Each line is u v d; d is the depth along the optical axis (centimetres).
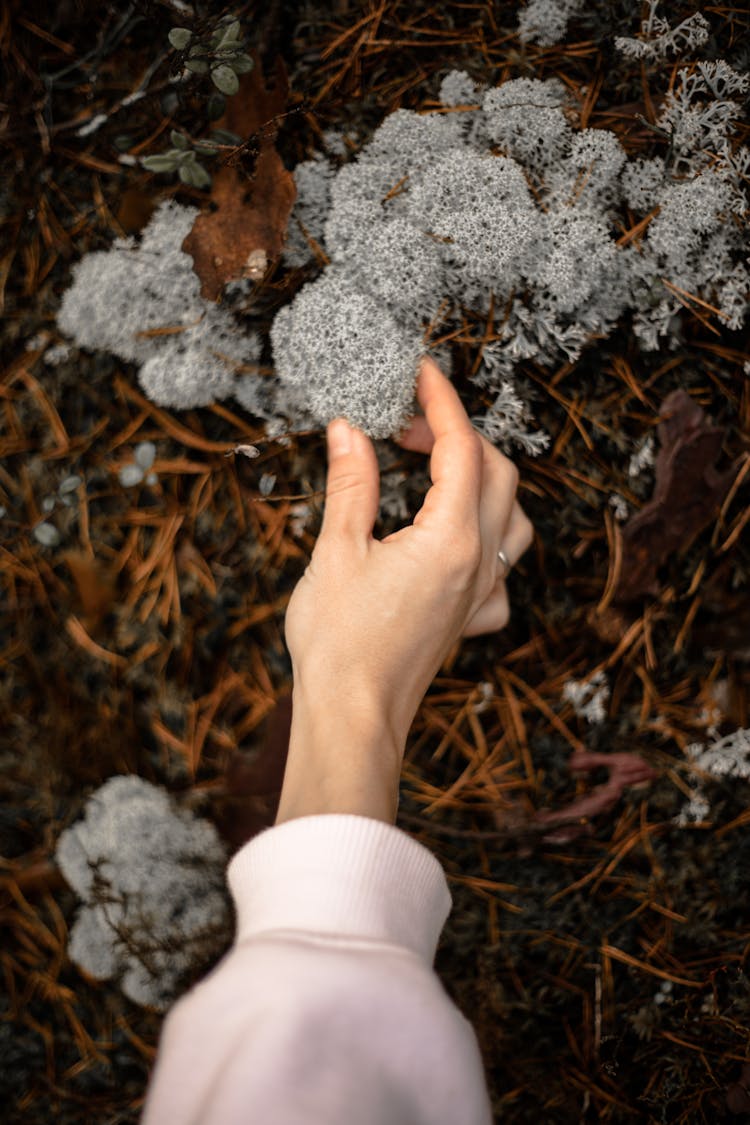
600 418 192
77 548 199
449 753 201
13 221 193
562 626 198
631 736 200
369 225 181
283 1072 72
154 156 175
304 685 134
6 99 189
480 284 181
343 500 148
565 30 186
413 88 189
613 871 201
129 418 195
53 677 201
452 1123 80
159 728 200
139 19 185
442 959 199
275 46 187
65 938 201
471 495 146
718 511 196
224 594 198
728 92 183
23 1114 202
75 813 200
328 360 175
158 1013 197
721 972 198
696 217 182
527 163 185
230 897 195
